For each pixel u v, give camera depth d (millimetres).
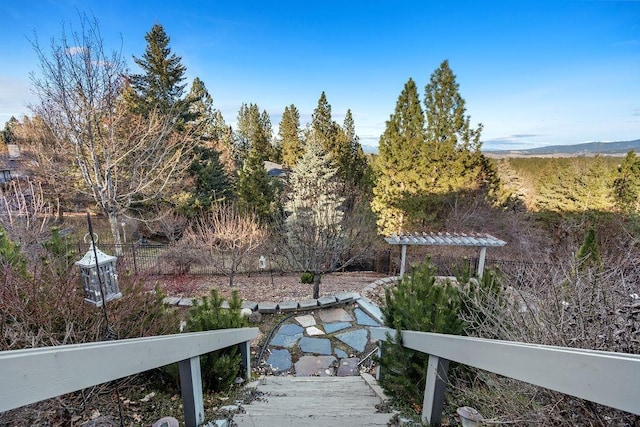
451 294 2664
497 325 2053
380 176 15297
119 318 2422
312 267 7000
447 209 13883
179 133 12727
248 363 3254
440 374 1837
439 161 13492
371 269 13852
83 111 8711
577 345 1585
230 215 11047
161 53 13805
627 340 1481
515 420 1417
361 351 4328
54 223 9859
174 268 9328
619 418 1205
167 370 2375
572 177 18016
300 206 12305
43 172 9555
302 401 2566
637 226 9570
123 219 12898
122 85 9711
